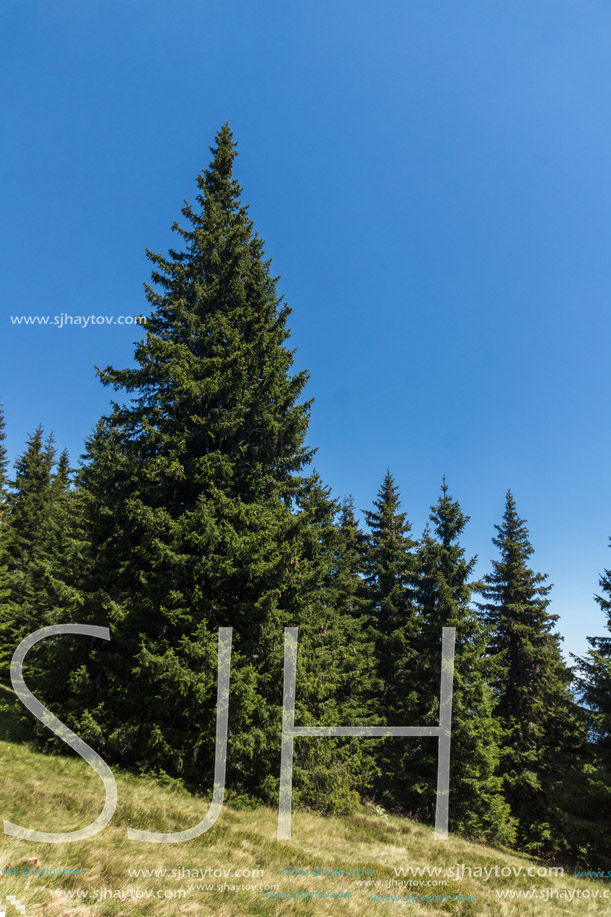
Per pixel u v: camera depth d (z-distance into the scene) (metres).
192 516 12.39
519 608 23.03
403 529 24.67
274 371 14.49
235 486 14.32
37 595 22.59
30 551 31.59
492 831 18.02
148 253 15.72
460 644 19.23
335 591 20.44
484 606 24.22
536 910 9.23
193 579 12.36
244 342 14.93
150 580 12.50
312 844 10.34
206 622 11.46
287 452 15.56
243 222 17.36
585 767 17.97
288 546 12.30
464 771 18.05
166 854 7.42
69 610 12.45
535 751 21.30
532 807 21.45
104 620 12.34
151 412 13.80
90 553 14.27
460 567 20.42
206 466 12.68
